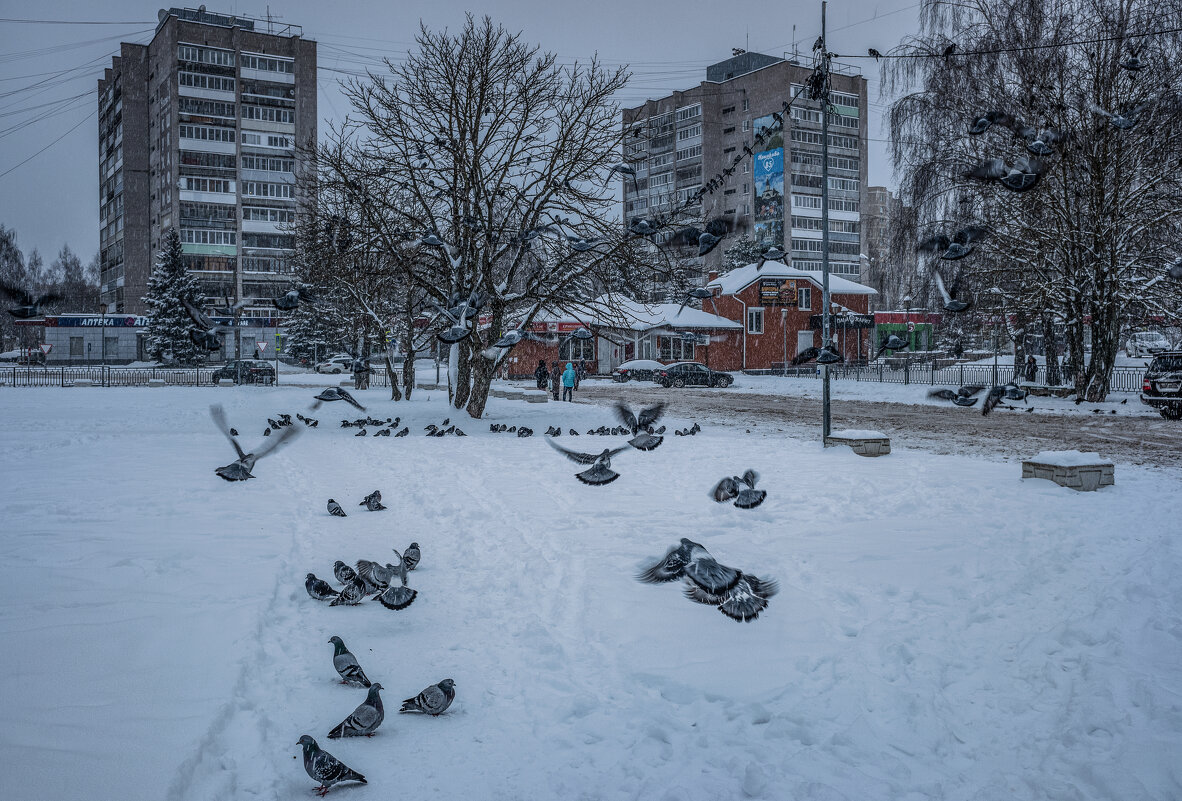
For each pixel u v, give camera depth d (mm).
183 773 3846
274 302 10102
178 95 89500
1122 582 7363
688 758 4395
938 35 34125
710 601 3617
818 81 17578
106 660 5297
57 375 52875
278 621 6480
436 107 24297
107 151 110250
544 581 7672
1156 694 4844
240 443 19172
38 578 7188
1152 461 17078
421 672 5570
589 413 29453
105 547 8430
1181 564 7988
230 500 11609
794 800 3936
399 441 20281
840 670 5570
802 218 94500
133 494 11789
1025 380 41875
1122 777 3936
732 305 62812
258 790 3945
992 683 5332
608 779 4188
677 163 100875
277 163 93625
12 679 4938
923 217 34406
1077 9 30938
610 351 62906
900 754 4426
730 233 8312
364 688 5281
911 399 38125
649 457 16875
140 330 83250
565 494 12422
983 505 11445
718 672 5570
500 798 4004
